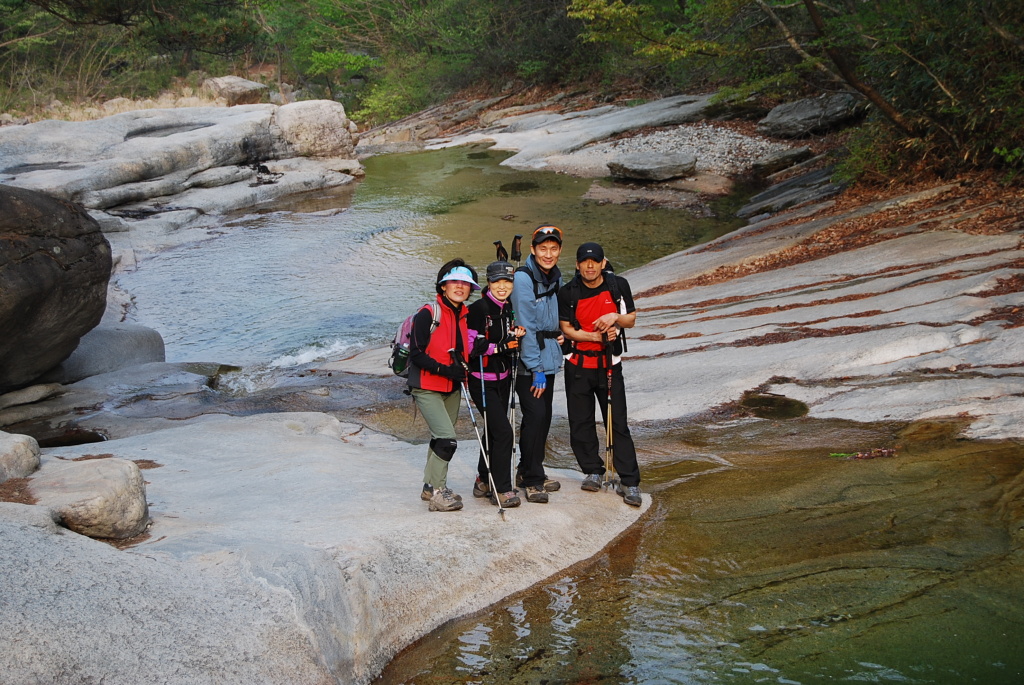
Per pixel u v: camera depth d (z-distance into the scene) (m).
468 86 44.88
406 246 18.44
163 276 16.98
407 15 47.03
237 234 20.28
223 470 6.16
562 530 5.00
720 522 5.16
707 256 15.34
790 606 3.94
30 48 34.97
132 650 3.08
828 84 23.75
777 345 9.16
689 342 10.03
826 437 6.69
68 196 20.78
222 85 40.59
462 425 8.14
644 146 26.47
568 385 5.59
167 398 9.77
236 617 3.41
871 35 15.71
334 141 27.25
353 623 3.77
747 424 7.29
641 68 33.94
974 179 15.05
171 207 22.27
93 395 9.66
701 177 23.22
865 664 3.38
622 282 5.38
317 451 6.61
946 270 10.73
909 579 4.07
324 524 4.59
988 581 3.96
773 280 12.42
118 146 23.14
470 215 20.92
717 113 28.33
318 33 51.91
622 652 3.71
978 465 5.56
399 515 4.86
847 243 13.76
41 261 8.37
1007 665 3.29
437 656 3.86
